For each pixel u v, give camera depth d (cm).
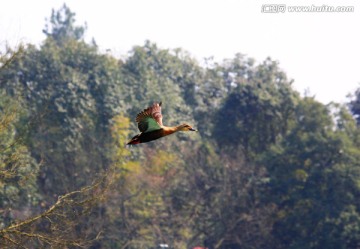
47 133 6166
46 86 6800
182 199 6169
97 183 2511
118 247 5531
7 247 2330
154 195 6019
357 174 6391
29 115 6028
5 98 4331
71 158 5931
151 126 1476
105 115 6794
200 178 6297
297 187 6456
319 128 6969
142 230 5744
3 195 4272
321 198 6369
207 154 6650
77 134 6306
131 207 5788
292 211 6388
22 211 5178
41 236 2338
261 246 6222
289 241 6338
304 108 7069
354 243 6191
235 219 6144
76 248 2584
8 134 2828
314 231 6241
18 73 6731
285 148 6750
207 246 6175
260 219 6175
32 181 4659
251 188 6362
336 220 6178
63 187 5638
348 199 6331
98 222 5197
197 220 6153
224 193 6222
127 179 5872
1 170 2391
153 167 6556
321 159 6656
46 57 6956
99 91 6956
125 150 6244
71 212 2502
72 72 6875
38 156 5853
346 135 6856
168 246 5909
